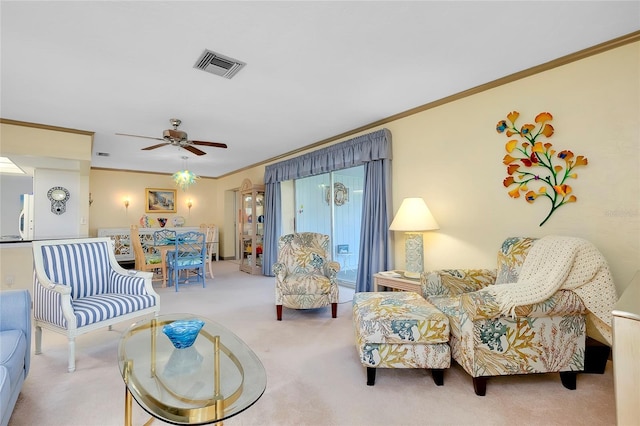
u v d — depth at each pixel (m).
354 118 3.82
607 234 2.27
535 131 2.61
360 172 4.88
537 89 2.61
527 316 1.85
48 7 1.79
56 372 2.17
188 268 5.18
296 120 3.87
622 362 1.12
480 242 2.97
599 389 1.92
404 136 3.66
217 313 3.53
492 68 2.61
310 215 5.62
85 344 2.67
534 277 1.98
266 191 6.09
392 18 1.95
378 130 3.89
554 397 1.84
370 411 1.72
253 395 1.25
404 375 2.12
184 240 5.21
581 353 1.91
